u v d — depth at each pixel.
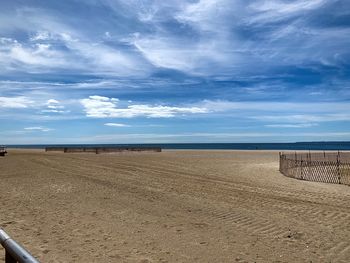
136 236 8.36
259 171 25.67
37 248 7.39
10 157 43.50
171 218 10.31
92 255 6.96
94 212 11.15
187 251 7.23
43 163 32.25
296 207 11.91
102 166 28.84
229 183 18.30
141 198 13.77
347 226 9.30
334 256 6.91
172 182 18.62
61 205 12.33
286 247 7.50
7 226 9.23
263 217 10.41
